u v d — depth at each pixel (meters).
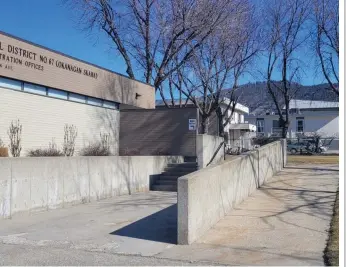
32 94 16.94
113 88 22.11
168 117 22.42
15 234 8.69
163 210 11.48
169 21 30.02
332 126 59.59
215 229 8.64
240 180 11.63
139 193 15.66
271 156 17.33
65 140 18.69
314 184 14.80
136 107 24.48
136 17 31.34
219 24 30.09
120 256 6.91
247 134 58.22
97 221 10.02
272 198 12.25
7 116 15.69
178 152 22.08
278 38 32.94
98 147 20.08
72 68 19.05
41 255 7.03
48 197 11.54
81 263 6.52
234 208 10.78
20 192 10.62
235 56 32.69
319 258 6.55
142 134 22.78
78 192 12.71
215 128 48.94
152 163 17.16
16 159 10.51
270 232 8.32
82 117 20.06
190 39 30.20
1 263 6.58
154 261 6.58
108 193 14.20
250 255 6.80
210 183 8.81
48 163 11.56
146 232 8.69
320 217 9.59
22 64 16.19
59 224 9.70
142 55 31.97
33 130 16.94
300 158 29.34
